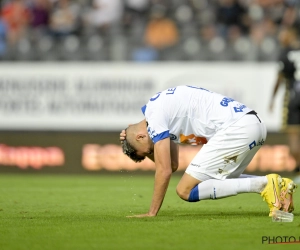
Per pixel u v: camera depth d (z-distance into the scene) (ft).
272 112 174.09
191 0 194.39
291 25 166.09
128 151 81.25
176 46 180.45
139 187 138.82
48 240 65.31
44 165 182.50
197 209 94.12
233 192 78.38
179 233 68.69
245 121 78.02
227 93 176.76
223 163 78.54
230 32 189.98
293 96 157.38
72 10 195.31
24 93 182.29
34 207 98.02
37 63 181.88
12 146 183.32
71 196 117.50
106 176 177.27
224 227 72.59
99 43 181.78
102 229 71.72
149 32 183.93
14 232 70.64
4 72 182.39
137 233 68.85
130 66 179.63
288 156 173.37
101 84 180.45
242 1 192.65
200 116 78.43
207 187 78.79
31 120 182.39
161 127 76.95
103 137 180.55
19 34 189.98
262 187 77.87
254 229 70.95
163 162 77.15
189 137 80.07
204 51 178.70
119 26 192.13
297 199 110.01
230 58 177.06
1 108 182.91
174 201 107.14
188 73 178.50
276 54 175.22
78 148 181.37
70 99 181.16
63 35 189.37
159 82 179.22
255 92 175.32
